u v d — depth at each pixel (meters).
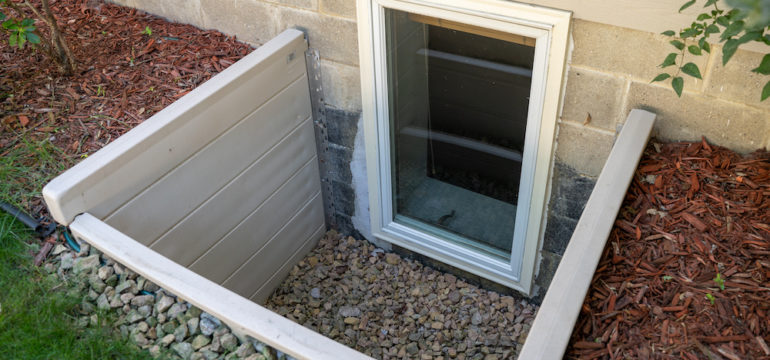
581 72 2.86
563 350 1.84
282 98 3.59
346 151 4.00
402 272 4.21
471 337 3.71
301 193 4.09
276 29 3.67
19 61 3.70
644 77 2.72
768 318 2.05
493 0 2.83
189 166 3.12
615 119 2.92
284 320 2.16
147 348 2.31
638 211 2.55
